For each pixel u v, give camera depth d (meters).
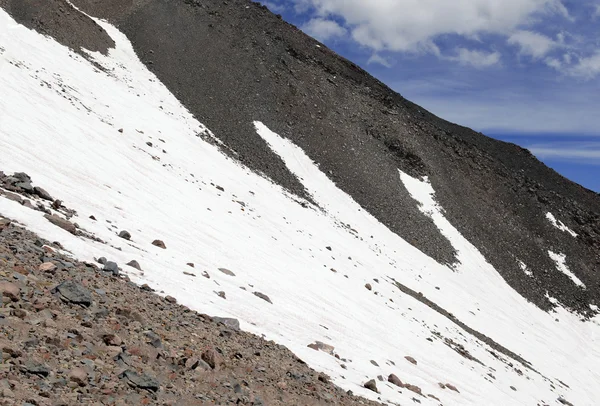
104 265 13.09
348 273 36.12
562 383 43.88
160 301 12.45
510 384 32.41
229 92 64.19
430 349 28.36
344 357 17.83
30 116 24.95
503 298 58.56
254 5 94.94
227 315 14.75
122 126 35.69
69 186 19.62
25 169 18.09
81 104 33.94
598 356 56.41
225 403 8.46
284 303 21.08
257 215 36.62
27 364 6.38
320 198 53.50
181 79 60.41
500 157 95.31
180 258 18.75
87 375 6.86
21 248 10.77
